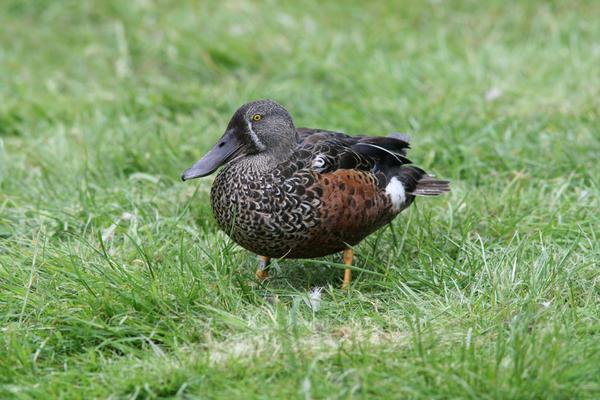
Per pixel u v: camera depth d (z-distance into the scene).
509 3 18.30
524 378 7.26
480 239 9.66
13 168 12.52
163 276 9.04
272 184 8.99
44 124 14.40
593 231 10.07
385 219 9.75
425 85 15.24
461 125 13.34
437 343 8.00
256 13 18.20
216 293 8.96
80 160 12.83
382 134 13.42
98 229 10.08
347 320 8.73
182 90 15.27
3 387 7.58
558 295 8.84
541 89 14.70
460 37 17.41
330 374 7.56
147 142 13.12
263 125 9.18
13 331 8.31
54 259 9.48
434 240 10.35
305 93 14.96
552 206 11.05
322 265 9.99
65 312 8.57
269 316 8.55
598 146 12.42
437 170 12.41
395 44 17.09
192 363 7.72
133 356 8.08
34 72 16.70
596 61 15.58
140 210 11.07
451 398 7.18
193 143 13.23
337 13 18.42
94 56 17.27
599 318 8.45
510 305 8.63
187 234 10.43
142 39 17.38
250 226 9.10
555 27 17.03
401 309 8.84
